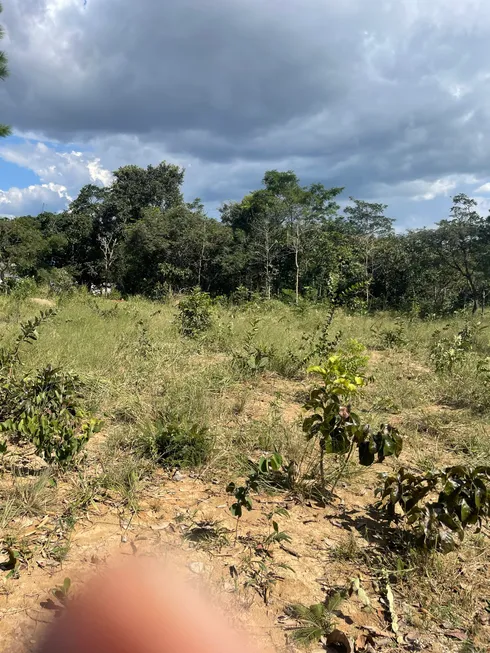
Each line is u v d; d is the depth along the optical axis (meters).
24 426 3.07
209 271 34.78
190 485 3.27
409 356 8.09
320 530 2.84
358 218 35.53
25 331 4.71
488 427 4.69
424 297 33.22
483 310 28.77
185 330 8.59
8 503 2.71
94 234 42.81
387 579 2.34
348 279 30.28
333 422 3.05
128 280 38.09
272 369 6.37
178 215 34.91
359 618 2.17
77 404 3.55
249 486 2.75
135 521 2.77
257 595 2.26
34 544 2.48
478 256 28.41
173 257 33.69
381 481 3.27
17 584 2.20
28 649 1.86
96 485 3.05
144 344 6.78
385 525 2.92
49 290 17.38
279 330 9.19
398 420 4.80
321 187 39.69
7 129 9.24
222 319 10.41
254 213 38.69
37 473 3.18
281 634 2.05
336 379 3.39
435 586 2.36
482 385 5.70
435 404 5.49
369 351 8.55
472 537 2.82
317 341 8.51
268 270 33.88
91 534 2.61
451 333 10.88
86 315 9.80
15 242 38.16
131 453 3.53
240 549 2.58
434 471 2.74
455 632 2.12
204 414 4.29
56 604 2.10
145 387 5.06
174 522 2.79
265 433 3.99
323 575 2.44
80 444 3.19
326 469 3.56
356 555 2.59
